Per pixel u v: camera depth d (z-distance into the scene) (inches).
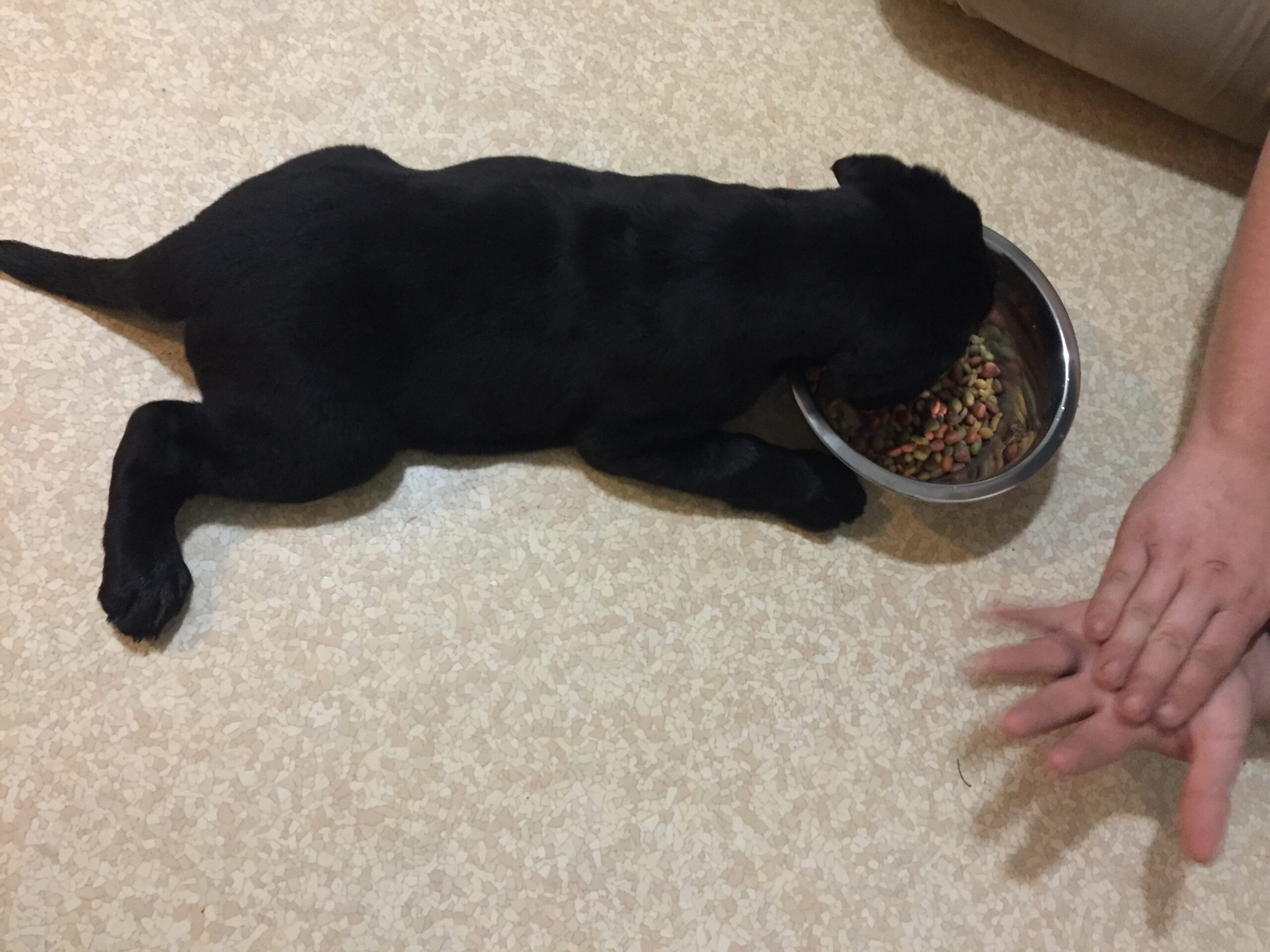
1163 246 36.4
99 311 31.7
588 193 27.9
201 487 29.1
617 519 32.3
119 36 34.3
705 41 36.9
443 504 31.9
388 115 34.8
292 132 34.2
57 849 28.5
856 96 36.9
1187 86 34.5
